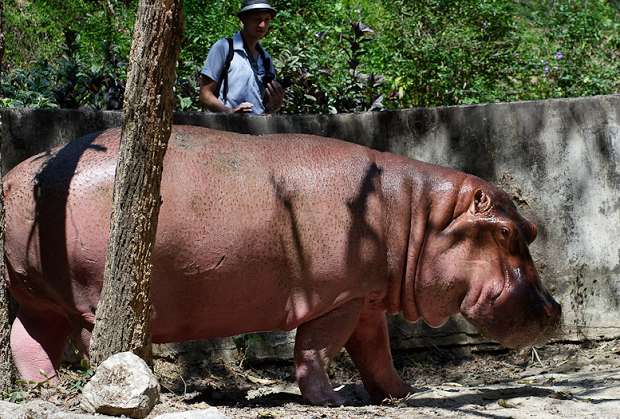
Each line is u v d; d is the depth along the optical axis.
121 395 4.31
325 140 6.04
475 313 5.98
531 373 7.71
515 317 5.93
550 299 6.04
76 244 5.26
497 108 8.30
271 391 7.04
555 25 12.79
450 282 5.98
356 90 9.41
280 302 5.68
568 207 8.35
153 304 5.41
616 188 8.43
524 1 13.92
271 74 8.20
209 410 4.36
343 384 7.37
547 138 8.34
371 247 5.82
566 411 5.32
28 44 12.87
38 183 5.38
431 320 6.16
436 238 6.00
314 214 5.68
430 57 10.78
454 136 8.23
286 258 5.62
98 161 5.36
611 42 12.91
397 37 11.20
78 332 5.49
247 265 5.52
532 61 11.82
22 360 5.65
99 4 12.95
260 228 5.54
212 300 5.54
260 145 5.81
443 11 11.41
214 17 10.98
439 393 6.09
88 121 7.39
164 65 4.71
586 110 8.41
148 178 4.75
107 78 8.80
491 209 6.01
